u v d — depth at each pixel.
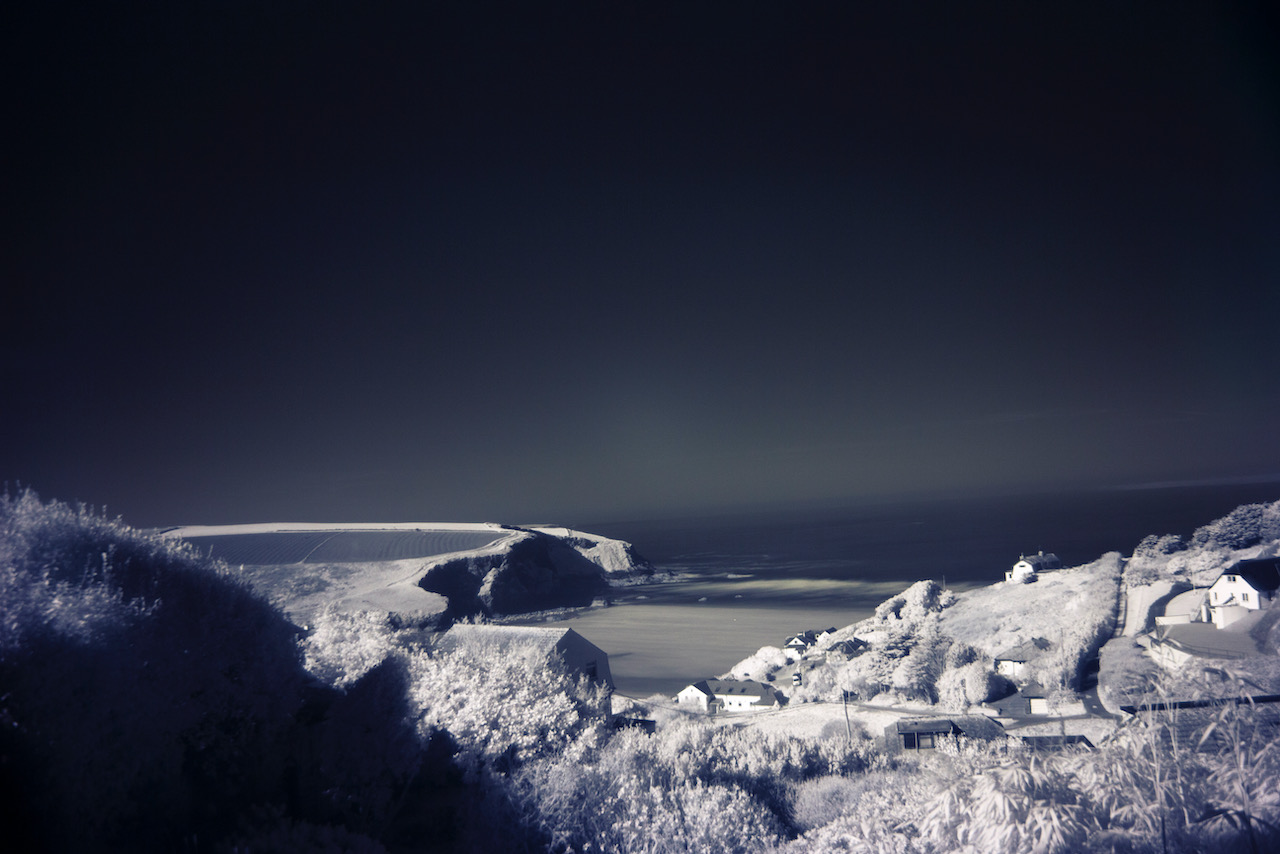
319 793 8.38
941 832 5.61
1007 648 65.19
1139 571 84.12
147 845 6.08
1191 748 5.19
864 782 16.19
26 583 6.38
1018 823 4.88
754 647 97.44
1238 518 85.31
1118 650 51.72
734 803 12.18
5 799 5.10
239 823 6.79
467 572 171.88
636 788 12.41
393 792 9.73
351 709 9.81
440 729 11.85
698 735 21.52
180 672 7.28
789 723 46.59
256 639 8.68
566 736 14.88
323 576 148.12
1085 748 6.05
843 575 177.50
